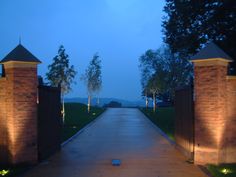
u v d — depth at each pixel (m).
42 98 13.23
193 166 11.91
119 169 11.47
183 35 22.45
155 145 16.75
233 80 12.52
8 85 12.08
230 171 10.87
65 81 29.48
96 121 31.91
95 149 15.61
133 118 35.47
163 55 45.56
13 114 11.90
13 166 11.83
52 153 14.27
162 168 11.59
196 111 12.45
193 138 12.74
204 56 12.19
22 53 12.29
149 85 45.59
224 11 19.98
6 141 12.12
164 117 34.84
